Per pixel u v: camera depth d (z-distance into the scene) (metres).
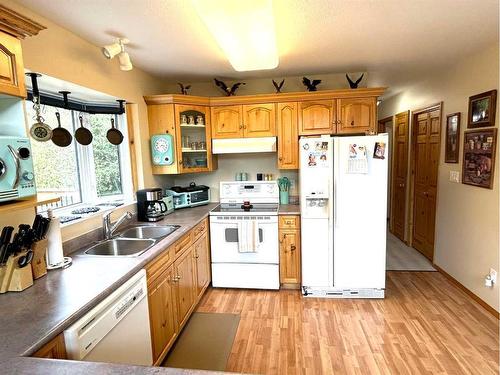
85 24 2.00
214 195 3.92
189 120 3.36
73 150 2.57
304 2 1.80
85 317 1.27
